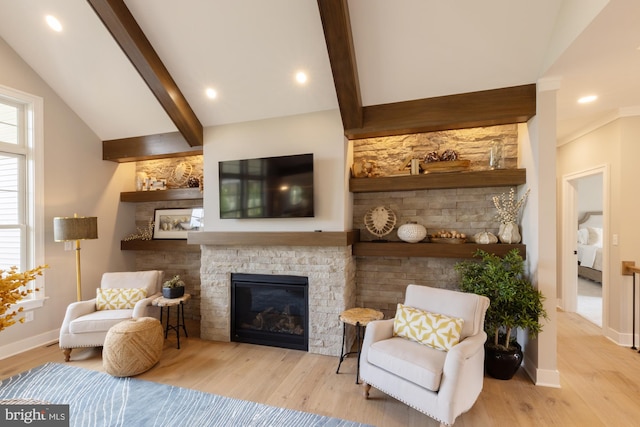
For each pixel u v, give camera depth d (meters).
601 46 1.99
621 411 2.13
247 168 3.25
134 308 3.04
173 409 2.16
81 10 2.70
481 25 2.29
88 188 3.86
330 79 2.86
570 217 4.32
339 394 2.36
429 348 2.15
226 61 2.89
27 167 3.32
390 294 3.45
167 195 3.96
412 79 2.71
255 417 2.08
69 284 3.63
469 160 3.19
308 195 3.04
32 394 2.35
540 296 2.40
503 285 2.42
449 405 1.78
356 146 3.57
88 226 3.35
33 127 3.31
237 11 2.50
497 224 3.15
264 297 3.41
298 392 2.38
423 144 3.37
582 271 6.23
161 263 4.32
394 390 2.05
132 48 2.74
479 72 2.57
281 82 2.98
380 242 3.35
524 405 2.20
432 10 2.26
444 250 2.99
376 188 3.18
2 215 3.16
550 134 2.48
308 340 3.14
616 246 3.30
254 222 3.36
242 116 3.36
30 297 3.24
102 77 3.26
